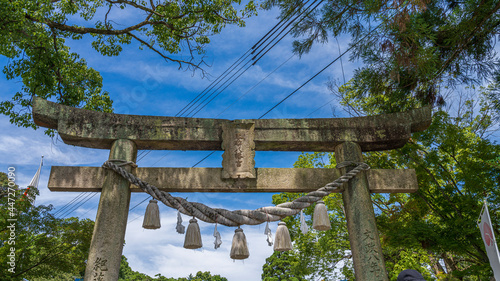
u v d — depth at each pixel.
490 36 7.79
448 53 8.29
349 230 5.71
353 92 13.62
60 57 11.09
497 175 8.60
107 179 5.61
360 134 6.25
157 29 13.07
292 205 5.65
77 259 13.03
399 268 14.13
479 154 8.78
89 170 5.72
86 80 12.92
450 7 8.00
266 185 5.83
